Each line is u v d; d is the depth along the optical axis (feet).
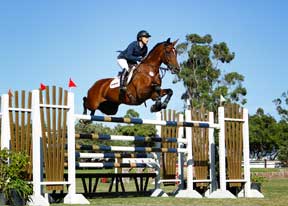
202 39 158.10
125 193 45.16
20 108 33.63
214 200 37.19
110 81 39.24
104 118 37.04
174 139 42.73
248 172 43.98
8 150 32.24
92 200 37.60
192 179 42.63
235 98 154.40
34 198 32.68
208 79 157.48
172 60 36.86
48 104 34.37
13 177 31.76
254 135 203.41
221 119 42.68
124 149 40.68
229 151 43.45
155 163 44.37
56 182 34.19
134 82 37.01
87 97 40.52
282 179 87.56
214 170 44.57
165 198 40.11
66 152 37.06
